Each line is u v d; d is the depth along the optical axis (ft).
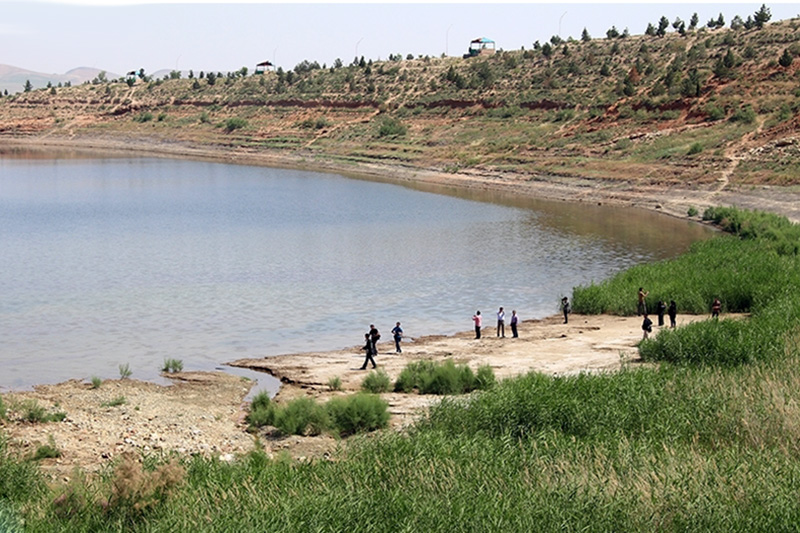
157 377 94.12
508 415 65.00
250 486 50.16
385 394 84.69
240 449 67.46
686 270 140.56
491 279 158.81
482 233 219.82
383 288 150.10
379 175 388.98
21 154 507.71
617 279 141.38
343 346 109.81
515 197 305.12
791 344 84.48
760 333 88.28
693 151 297.12
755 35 410.31
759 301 118.93
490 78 462.60
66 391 85.56
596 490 47.60
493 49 573.74
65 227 233.55
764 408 62.44
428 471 51.93
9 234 219.00
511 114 417.90
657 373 76.13
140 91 629.92
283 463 55.57
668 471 50.19
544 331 116.26
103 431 69.92
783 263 139.74
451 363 87.40
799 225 198.59
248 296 142.20
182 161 467.11
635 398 67.46
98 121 600.39
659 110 354.74
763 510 44.57
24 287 148.87
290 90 554.46
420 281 156.66
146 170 417.08
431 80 498.28
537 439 59.62
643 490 47.21
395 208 275.18
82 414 75.20
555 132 372.79
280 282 155.22
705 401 65.36
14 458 58.13
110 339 112.57
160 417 75.92
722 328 90.68
